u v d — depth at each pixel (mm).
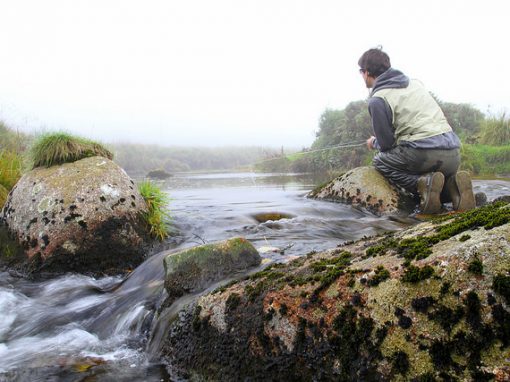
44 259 4688
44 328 3410
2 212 5242
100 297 3904
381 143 6582
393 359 1801
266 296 2365
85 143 5547
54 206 4855
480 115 19203
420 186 6320
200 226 6098
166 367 2615
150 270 4031
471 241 1847
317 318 2109
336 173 16922
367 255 2338
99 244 4816
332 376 1962
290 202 8156
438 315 1757
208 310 2600
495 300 1646
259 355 2244
